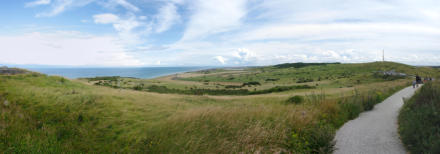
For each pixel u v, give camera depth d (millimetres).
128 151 6141
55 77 20859
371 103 11516
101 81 81625
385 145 5391
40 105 10133
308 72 142500
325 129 5871
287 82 106250
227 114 7008
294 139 5363
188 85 93000
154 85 81625
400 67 104500
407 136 5305
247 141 5191
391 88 22031
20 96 11273
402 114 8398
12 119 7199
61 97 12305
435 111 5617
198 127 6457
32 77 18625
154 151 5840
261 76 151125
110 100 13797
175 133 6480
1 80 15258
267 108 8125
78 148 6242
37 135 6398
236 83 116688
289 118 6543
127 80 95812
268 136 5348
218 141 5492
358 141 5809
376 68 113812
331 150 5027
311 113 7426
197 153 5238
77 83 22141
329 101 9555
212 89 78000
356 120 8508
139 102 14969
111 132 7703
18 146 5477
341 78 93188
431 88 8086
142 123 8852
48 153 5516
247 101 24516
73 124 8039
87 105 11453
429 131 4801
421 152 4504
